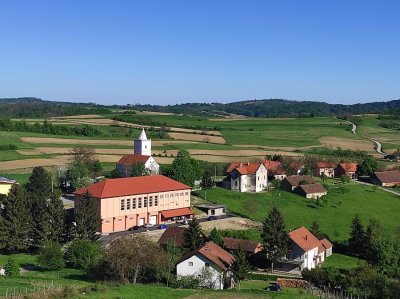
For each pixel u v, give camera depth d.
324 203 164.50
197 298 68.94
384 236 118.31
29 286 69.06
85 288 69.31
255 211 150.75
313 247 109.94
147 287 74.56
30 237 112.69
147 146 188.38
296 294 76.50
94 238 112.31
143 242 85.19
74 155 187.75
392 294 80.06
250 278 96.56
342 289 84.50
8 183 146.62
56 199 112.00
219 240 107.75
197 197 162.50
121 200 132.25
